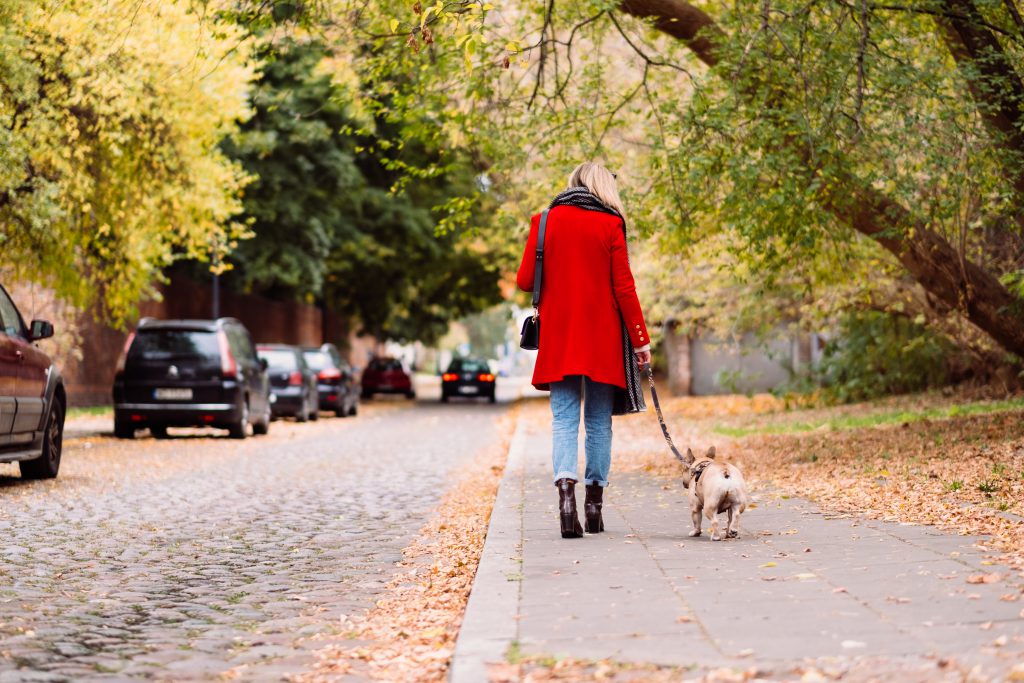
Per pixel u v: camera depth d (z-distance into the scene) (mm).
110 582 7621
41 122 17172
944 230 12883
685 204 12609
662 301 26016
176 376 21781
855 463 12844
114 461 16969
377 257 41531
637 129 15633
